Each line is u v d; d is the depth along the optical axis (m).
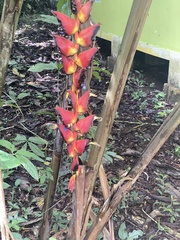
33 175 0.68
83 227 0.68
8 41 0.67
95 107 2.30
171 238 1.34
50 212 0.86
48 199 0.84
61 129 0.60
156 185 1.62
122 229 1.28
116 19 2.84
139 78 2.84
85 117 0.62
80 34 0.57
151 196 1.55
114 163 1.75
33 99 2.36
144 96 2.51
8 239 0.43
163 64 3.01
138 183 1.63
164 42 2.42
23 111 2.20
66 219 1.35
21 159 0.67
